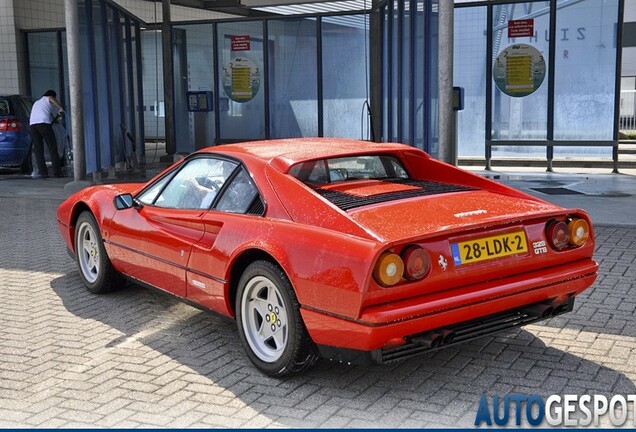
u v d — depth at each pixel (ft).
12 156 47.24
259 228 14.03
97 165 43.42
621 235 25.67
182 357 15.30
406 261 12.15
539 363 14.44
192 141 56.80
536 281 13.51
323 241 12.75
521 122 47.06
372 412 12.49
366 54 51.62
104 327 17.34
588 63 45.19
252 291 14.26
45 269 23.11
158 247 16.90
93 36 42.32
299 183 14.17
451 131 30.60
